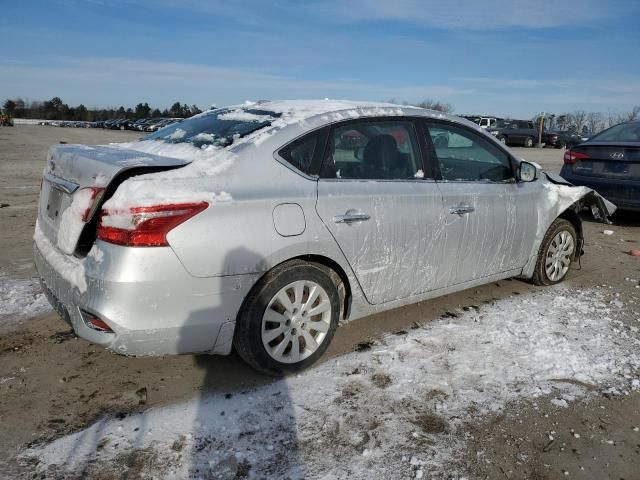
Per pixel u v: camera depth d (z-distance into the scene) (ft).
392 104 12.34
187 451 8.19
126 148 11.98
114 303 8.25
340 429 8.82
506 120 107.04
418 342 12.00
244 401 9.54
